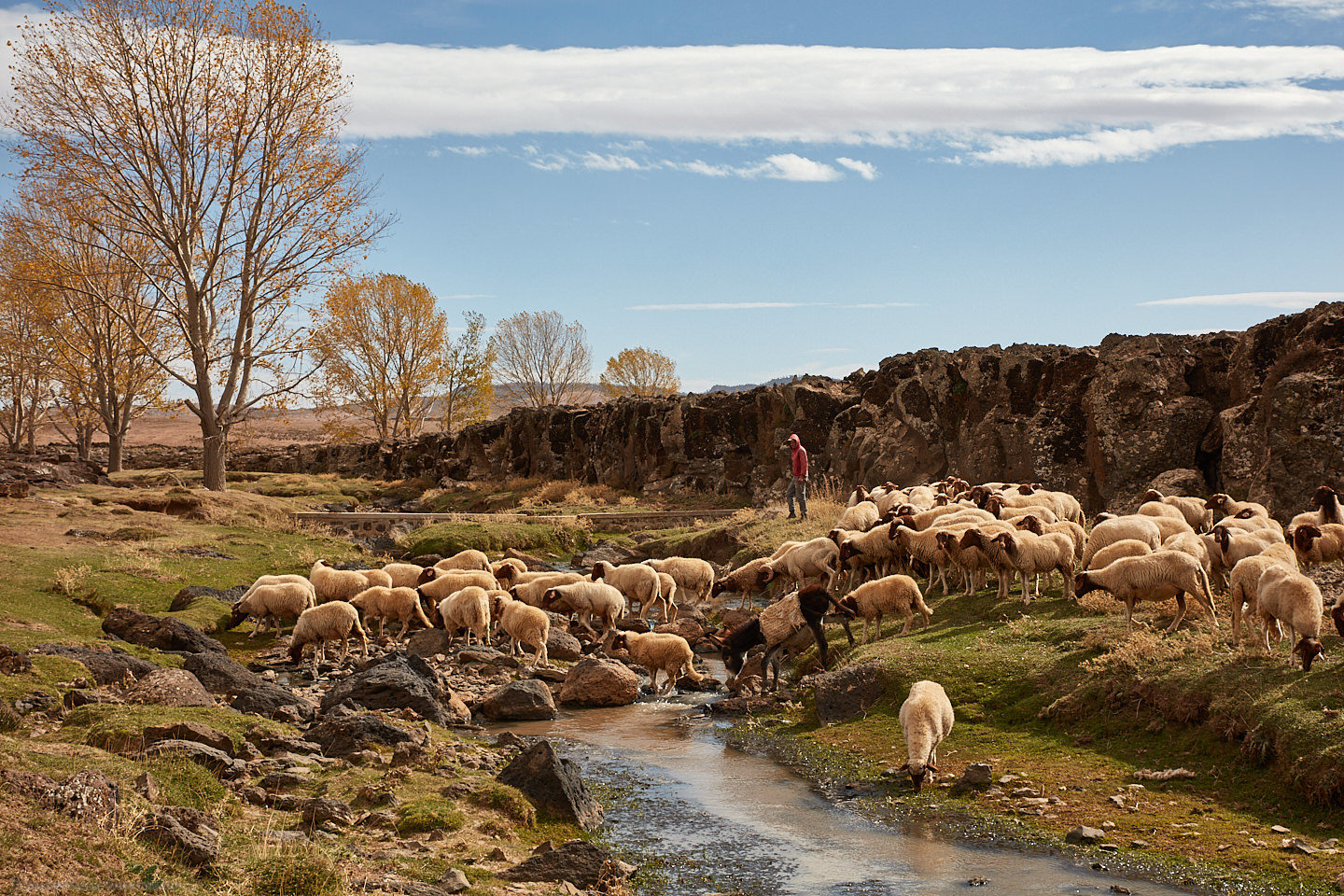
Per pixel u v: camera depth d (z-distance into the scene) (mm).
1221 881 7766
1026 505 19094
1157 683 10977
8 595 18062
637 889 7996
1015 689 12289
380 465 71875
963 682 12688
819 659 15609
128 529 27938
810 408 38750
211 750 9422
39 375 55188
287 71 37344
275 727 11453
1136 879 7961
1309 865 7797
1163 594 12102
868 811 9977
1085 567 14961
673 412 46312
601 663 16109
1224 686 10422
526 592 20453
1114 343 27109
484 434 62312
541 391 98188
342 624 17312
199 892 5785
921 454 31734
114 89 34812
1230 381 23859
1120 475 24312
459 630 19953
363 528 38156
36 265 39156
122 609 16391
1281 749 9234
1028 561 14852
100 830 6078
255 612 19156
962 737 11570
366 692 14023
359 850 7883
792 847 9023
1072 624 13477
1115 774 10039
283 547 29531
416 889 6875
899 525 17094
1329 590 13211
